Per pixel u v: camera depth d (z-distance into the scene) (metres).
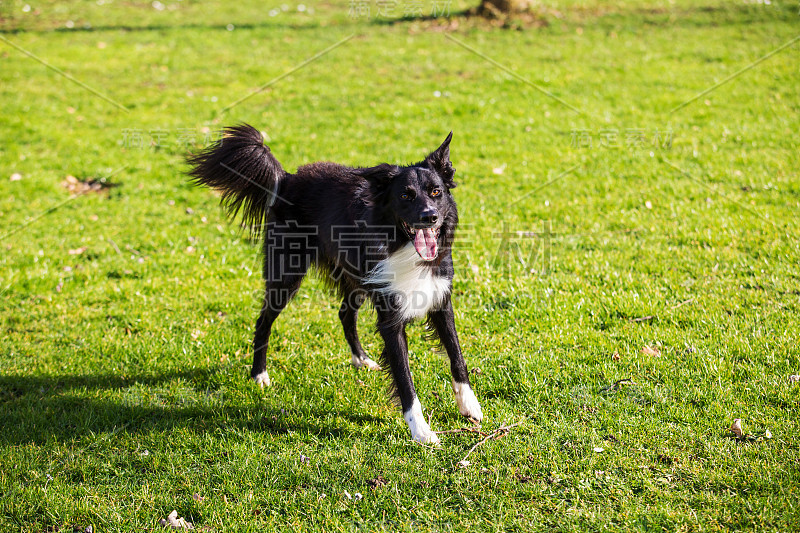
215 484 4.05
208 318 6.23
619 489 3.79
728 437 4.15
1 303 6.54
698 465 3.92
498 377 4.98
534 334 5.60
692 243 6.96
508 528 3.60
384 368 4.54
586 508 3.69
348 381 5.17
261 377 5.23
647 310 5.71
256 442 4.44
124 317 6.25
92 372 5.39
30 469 4.21
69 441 4.50
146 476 4.15
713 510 3.57
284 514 3.80
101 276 7.10
